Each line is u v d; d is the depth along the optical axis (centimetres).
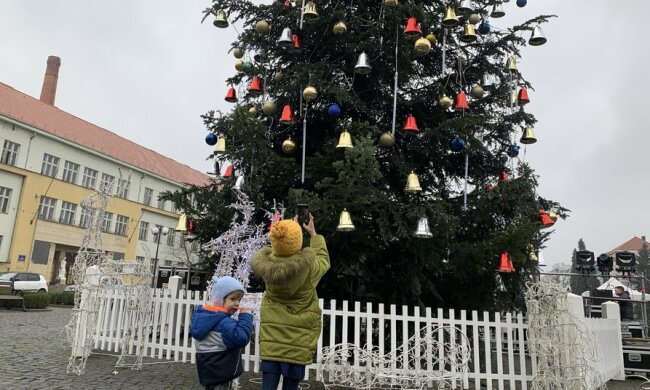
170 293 823
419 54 767
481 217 827
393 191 867
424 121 910
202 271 923
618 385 856
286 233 408
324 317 788
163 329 802
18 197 3694
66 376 659
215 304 407
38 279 2803
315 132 941
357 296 841
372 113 878
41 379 631
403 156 869
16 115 3756
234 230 657
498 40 934
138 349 748
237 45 949
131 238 4697
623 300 1511
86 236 771
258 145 784
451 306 828
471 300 809
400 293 796
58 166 4022
